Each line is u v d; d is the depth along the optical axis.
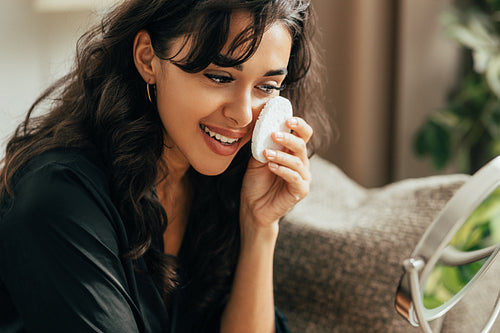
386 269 1.11
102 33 0.86
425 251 0.56
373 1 2.09
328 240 1.17
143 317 0.85
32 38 1.96
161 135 0.84
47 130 0.87
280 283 1.20
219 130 0.78
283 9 0.73
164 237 1.01
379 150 2.24
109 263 0.78
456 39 1.94
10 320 0.82
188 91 0.75
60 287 0.74
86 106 0.85
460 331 1.07
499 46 1.97
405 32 2.12
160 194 0.96
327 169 1.50
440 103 2.24
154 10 0.75
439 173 2.29
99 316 0.76
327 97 2.21
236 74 0.74
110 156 0.83
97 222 0.78
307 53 0.88
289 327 1.16
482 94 2.05
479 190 0.54
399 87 2.16
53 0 1.94
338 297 1.14
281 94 0.95
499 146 2.10
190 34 0.72
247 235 1.01
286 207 0.97
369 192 1.47
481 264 0.65
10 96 1.94
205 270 1.04
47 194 0.74
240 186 1.02
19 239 0.74
